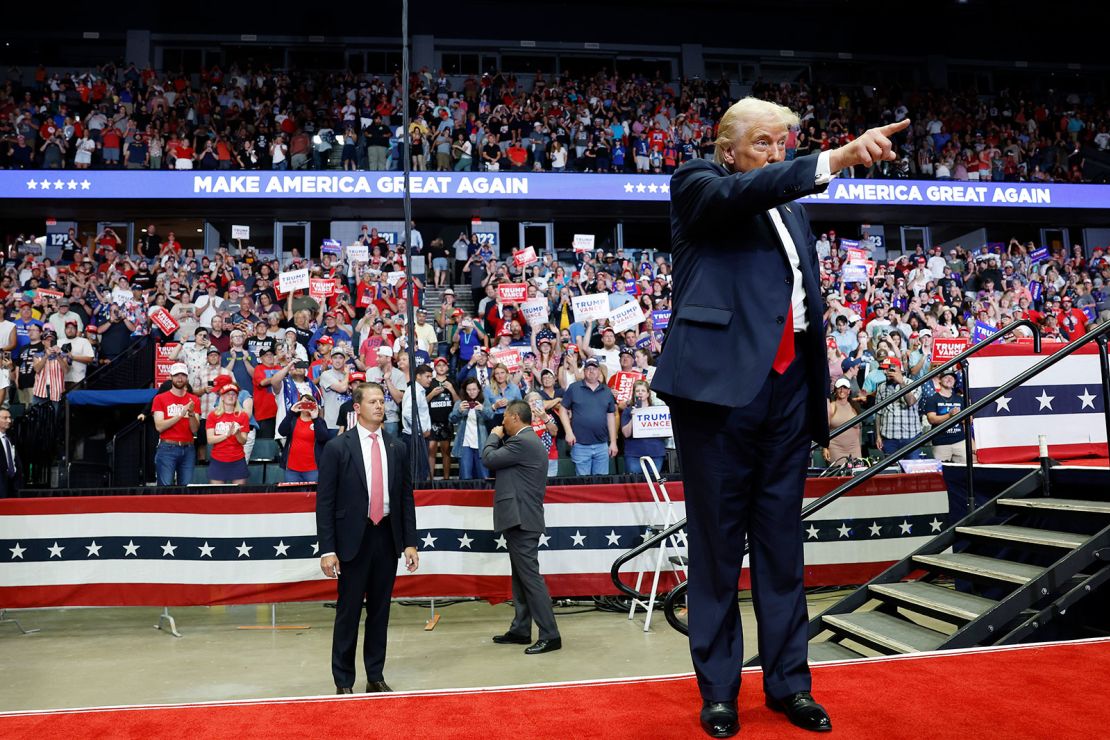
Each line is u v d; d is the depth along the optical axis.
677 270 2.25
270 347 11.32
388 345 11.51
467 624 7.09
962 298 17.03
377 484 4.73
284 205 18.80
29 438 10.70
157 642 6.61
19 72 22.17
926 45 26.22
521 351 11.89
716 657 2.06
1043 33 26.78
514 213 20.20
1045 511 4.24
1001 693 2.16
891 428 10.36
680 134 21.16
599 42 24.84
